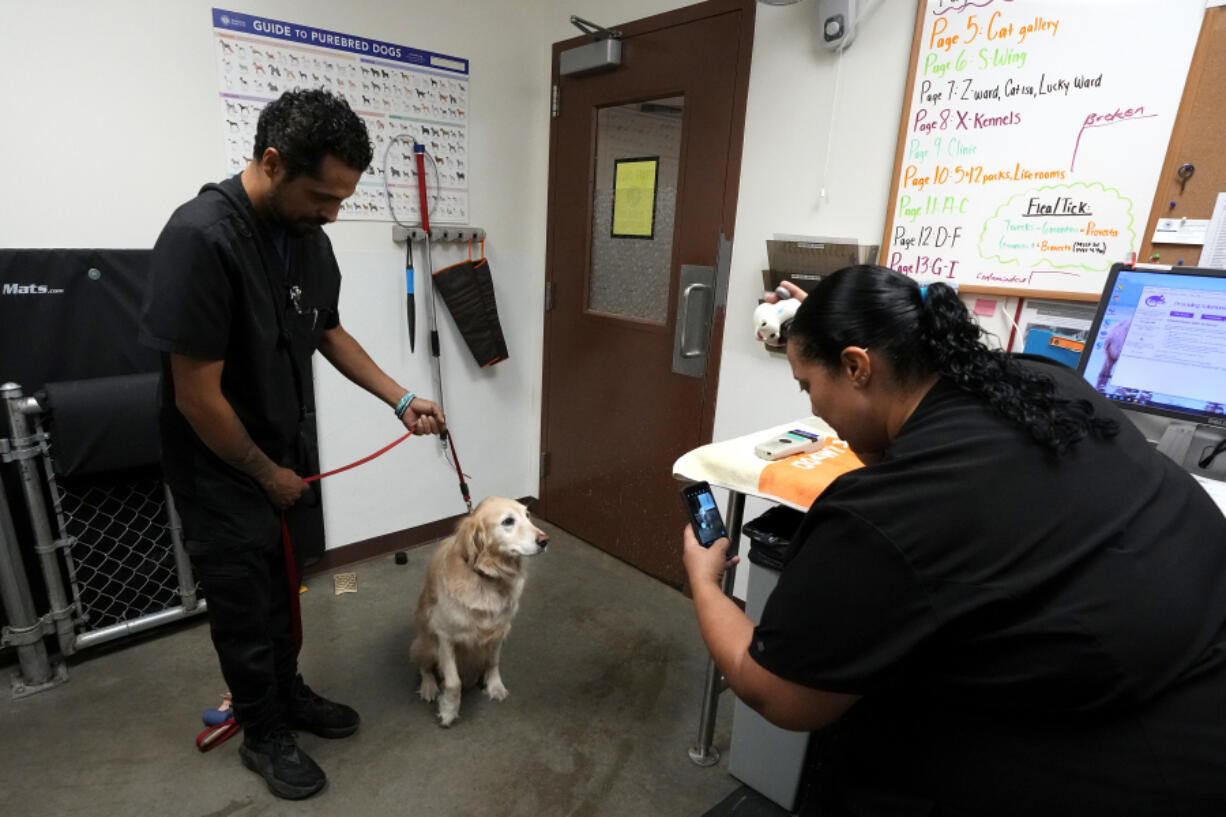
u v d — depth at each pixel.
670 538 2.59
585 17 2.53
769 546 1.43
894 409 0.79
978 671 0.68
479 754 1.72
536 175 2.85
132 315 1.92
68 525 1.91
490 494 3.03
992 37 1.58
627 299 2.60
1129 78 1.42
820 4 1.82
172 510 2.02
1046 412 0.69
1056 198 1.55
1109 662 0.63
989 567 0.64
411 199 2.47
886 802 0.81
